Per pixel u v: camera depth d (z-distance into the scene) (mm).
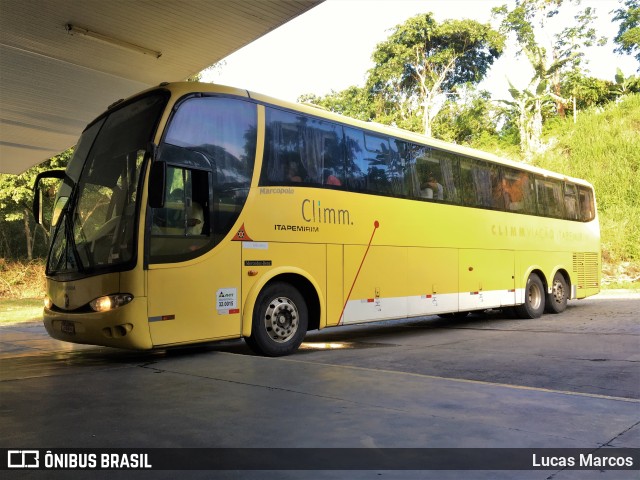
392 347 9242
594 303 17750
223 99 7688
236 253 7500
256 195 7828
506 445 3652
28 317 16578
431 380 5590
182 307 6887
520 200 13875
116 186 7008
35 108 13273
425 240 10750
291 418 4285
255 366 6449
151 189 6430
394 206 10109
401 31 43938
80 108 13328
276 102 8375
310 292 8586
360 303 9250
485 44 43688
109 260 6727
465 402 4711
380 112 46438
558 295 14938
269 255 7898
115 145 7312
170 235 6867
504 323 12977
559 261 15141
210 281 7188
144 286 6578
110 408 4621
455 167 11898
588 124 35156
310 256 8484
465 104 43875
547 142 36375
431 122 43375
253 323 7738
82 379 5820
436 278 10969
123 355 7887
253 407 4613
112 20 9477
